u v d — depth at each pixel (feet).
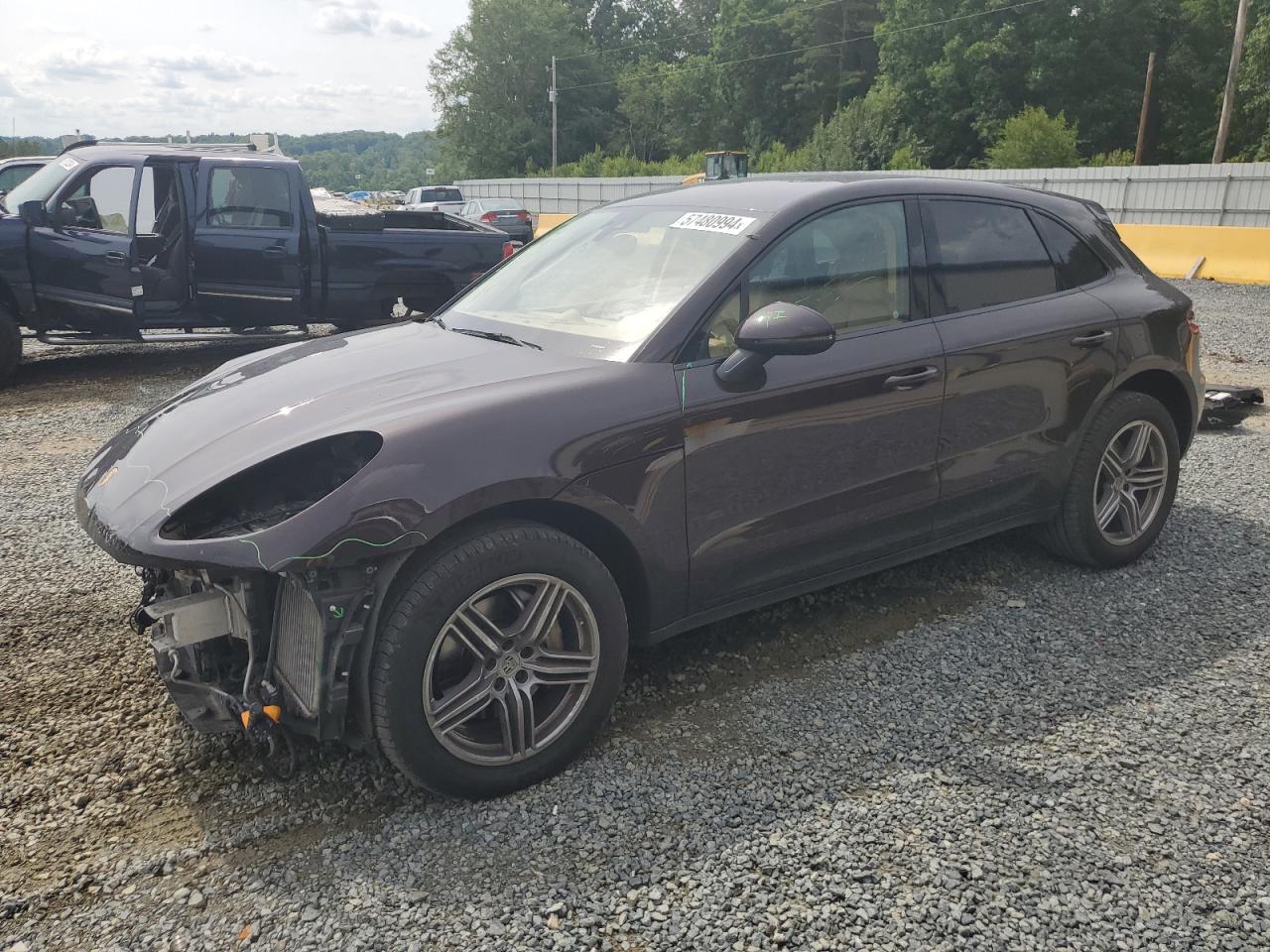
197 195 28.60
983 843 8.04
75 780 8.98
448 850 8.01
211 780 8.99
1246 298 43.70
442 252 32.55
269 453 8.21
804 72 220.43
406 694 7.94
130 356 32.91
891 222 11.42
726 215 10.97
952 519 11.96
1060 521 13.25
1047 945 6.96
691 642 11.73
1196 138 160.15
